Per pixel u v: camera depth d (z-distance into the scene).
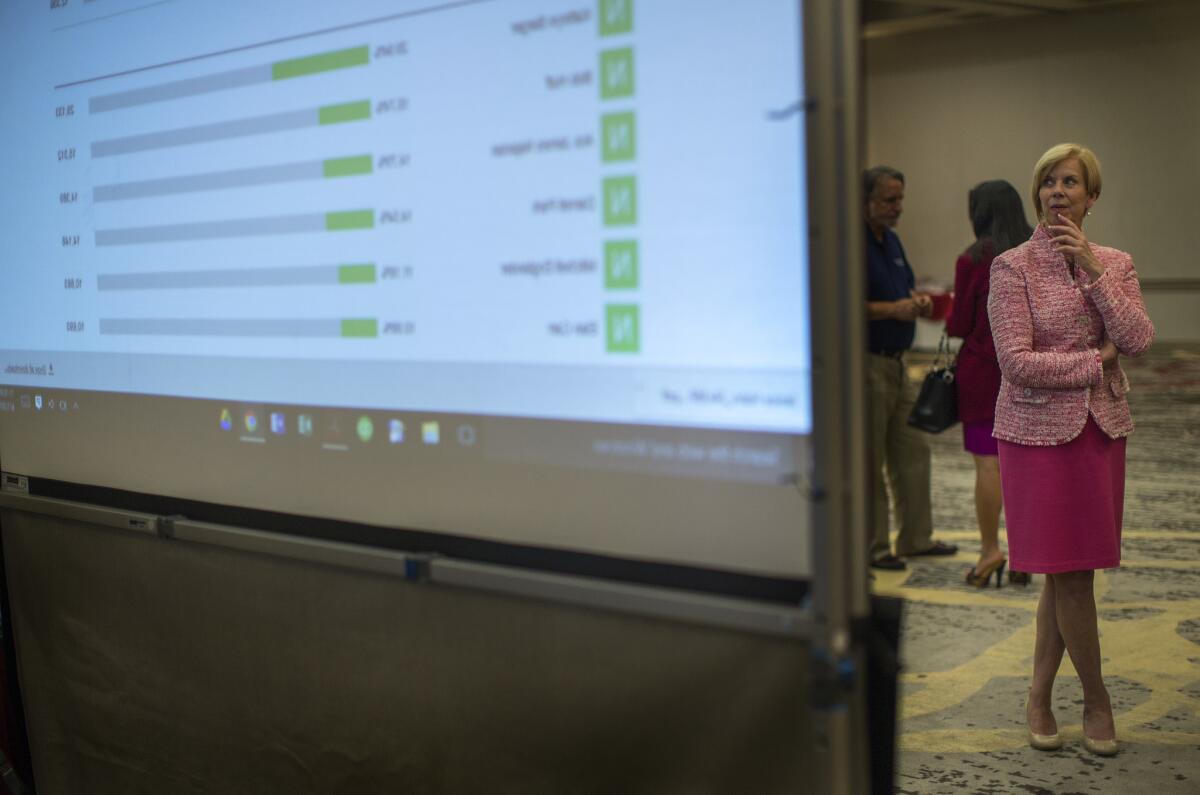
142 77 2.10
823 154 1.31
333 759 2.03
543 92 1.56
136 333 2.18
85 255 2.26
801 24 1.32
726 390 1.44
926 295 4.70
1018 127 14.16
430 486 1.77
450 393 1.72
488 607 1.77
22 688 2.59
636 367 1.52
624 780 1.67
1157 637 3.88
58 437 2.39
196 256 2.04
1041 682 3.00
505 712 1.79
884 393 4.75
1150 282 13.58
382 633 1.92
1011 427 2.81
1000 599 4.39
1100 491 2.76
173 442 2.15
